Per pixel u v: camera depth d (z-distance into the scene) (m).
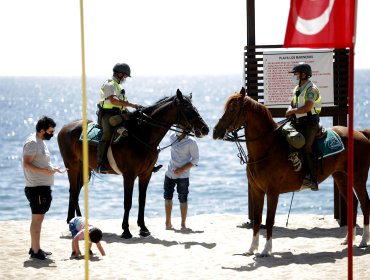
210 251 12.30
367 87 190.88
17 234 14.03
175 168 14.41
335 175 12.76
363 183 12.48
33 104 140.50
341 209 14.57
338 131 12.59
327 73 14.66
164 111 13.42
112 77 13.57
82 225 11.66
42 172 11.33
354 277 10.35
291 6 8.97
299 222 15.14
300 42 8.95
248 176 11.97
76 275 10.70
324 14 8.87
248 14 14.75
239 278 10.43
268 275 10.56
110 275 10.68
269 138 11.65
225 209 23.67
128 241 13.23
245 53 14.72
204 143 52.16
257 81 14.78
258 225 12.01
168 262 11.52
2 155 47.91
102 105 13.58
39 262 11.52
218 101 144.00
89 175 14.68
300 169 11.70
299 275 10.51
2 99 167.38
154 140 13.56
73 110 116.62
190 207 24.22
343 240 13.12
